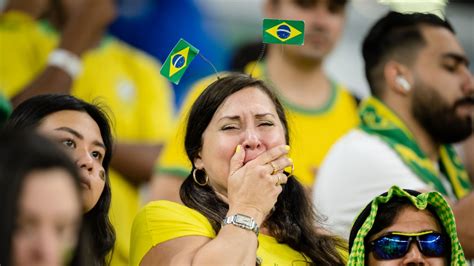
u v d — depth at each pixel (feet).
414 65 36.73
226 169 27.25
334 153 36.14
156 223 27.07
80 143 25.91
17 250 17.83
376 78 37.24
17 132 18.72
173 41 50.47
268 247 27.96
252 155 27.02
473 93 36.78
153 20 50.16
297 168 39.96
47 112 26.00
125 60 42.37
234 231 25.61
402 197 26.89
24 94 37.01
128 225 38.45
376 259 26.58
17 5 41.65
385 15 37.76
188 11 51.42
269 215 28.66
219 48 52.80
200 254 25.32
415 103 36.63
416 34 36.86
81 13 38.88
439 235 26.50
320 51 41.47
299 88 41.52
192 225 26.94
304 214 28.96
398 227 26.53
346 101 42.57
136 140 41.73
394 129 35.86
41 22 41.88
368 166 34.86
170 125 43.19
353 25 57.62
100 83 41.22
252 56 47.03
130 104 41.88
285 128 28.60
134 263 27.14
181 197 28.09
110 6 39.63
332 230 32.17
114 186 38.58
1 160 17.97
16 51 40.75
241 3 56.29
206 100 27.91
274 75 41.65
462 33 60.39
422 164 35.45
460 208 33.22
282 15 41.81
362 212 27.14
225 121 27.45
